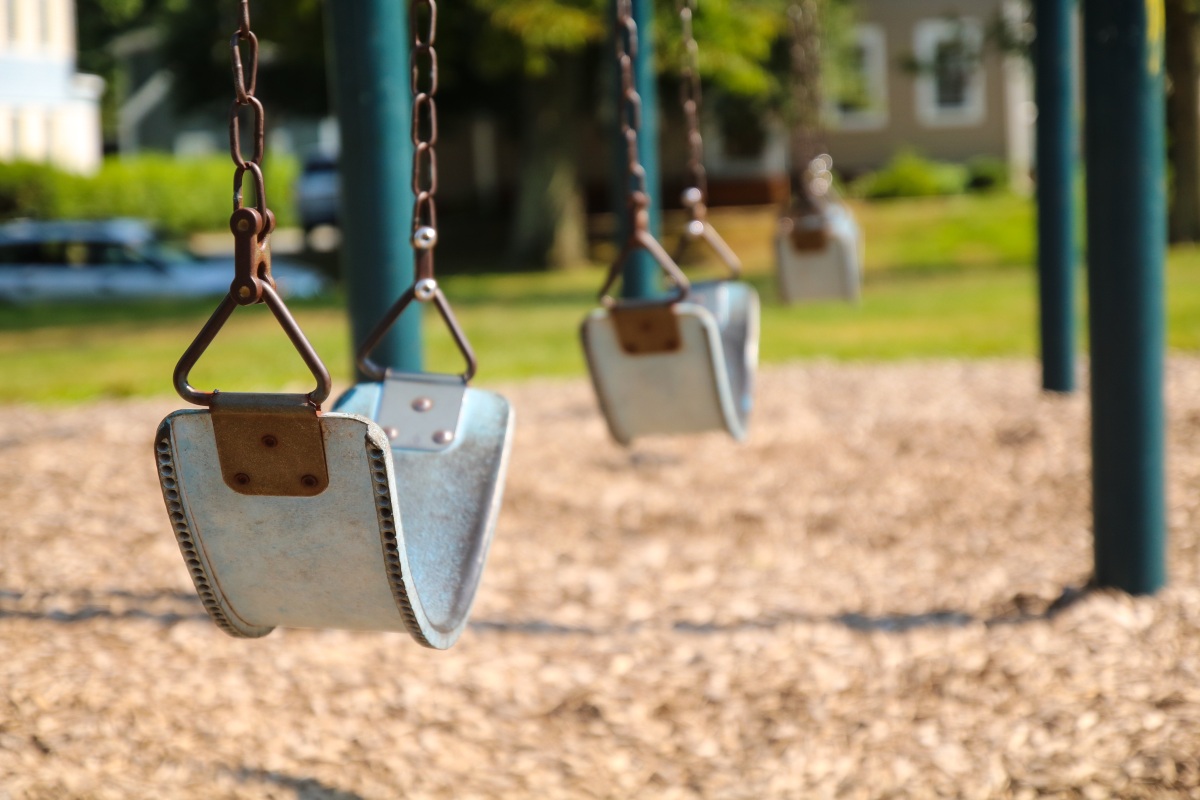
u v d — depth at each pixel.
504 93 21.61
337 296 17.36
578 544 5.01
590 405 7.95
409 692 3.54
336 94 4.69
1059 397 7.48
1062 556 4.54
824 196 6.93
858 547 4.90
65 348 12.80
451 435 2.73
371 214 4.67
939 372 9.10
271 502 2.25
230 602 2.42
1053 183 7.32
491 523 2.63
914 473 5.94
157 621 4.01
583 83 21.58
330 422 2.17
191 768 3.08
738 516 5.34
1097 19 3.77
